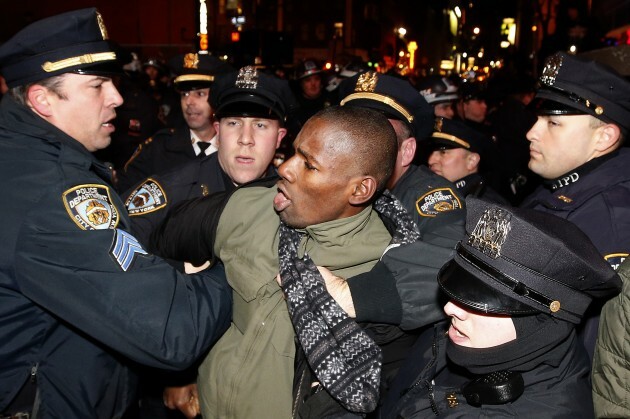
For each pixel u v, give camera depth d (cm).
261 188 173
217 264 179
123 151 491
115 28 1399
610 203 207
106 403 183
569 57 220
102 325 159
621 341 152
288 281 154
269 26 2691
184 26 1405
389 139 153
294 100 271
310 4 2716
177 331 159
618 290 139
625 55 314
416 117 234
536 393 139
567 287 133
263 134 253
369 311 156
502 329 137
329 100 707
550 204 222
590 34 588
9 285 164
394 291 160
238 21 1459
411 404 160
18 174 165
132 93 536
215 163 272
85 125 184
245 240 165
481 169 457
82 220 162
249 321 164
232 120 253
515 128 518
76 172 169
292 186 152
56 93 178
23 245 160
